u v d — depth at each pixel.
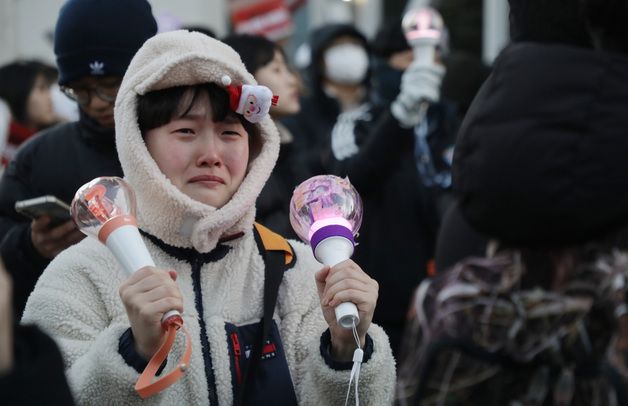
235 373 2.94
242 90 2.95
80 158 4.45
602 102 2.66
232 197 3.04
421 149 5.95
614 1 2.69
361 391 2.89
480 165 2.74
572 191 2.66
